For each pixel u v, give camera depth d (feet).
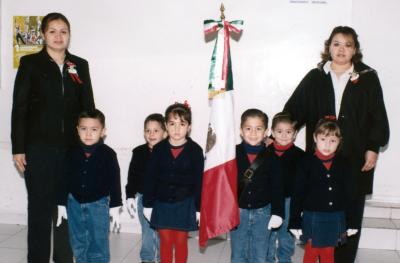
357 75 9.41
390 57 12.25
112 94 12.96
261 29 12.34
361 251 11.96
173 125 9.26
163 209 9.27
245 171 9.26
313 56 12.28
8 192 13.39
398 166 12.66
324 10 12.13
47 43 9.64
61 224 10.13
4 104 13.15
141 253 10.62
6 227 13.29
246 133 9.37
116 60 12.84
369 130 9.53
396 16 12.13
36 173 9.54
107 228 9.70
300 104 10.03
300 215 9.14
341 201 9.11
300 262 11.26
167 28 12.61
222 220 9.18
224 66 9.61
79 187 9.46
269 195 9.19
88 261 9.61
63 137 9.71
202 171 9.37
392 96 12.35
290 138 10.15
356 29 12.27
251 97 12.55
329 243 9.04
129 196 10.66
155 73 12.78
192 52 12.61
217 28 9.76
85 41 12.84
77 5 12.75
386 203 12.82
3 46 12.98
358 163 9.46
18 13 12.85
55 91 9.57
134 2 12.63
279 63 12.39
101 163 9.56
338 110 9.56
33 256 9.69
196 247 12.27
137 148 10.80
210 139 9.46
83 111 9.71
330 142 9.00
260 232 9.15
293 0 12.18
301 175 9.11
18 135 9.41
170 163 9.29
